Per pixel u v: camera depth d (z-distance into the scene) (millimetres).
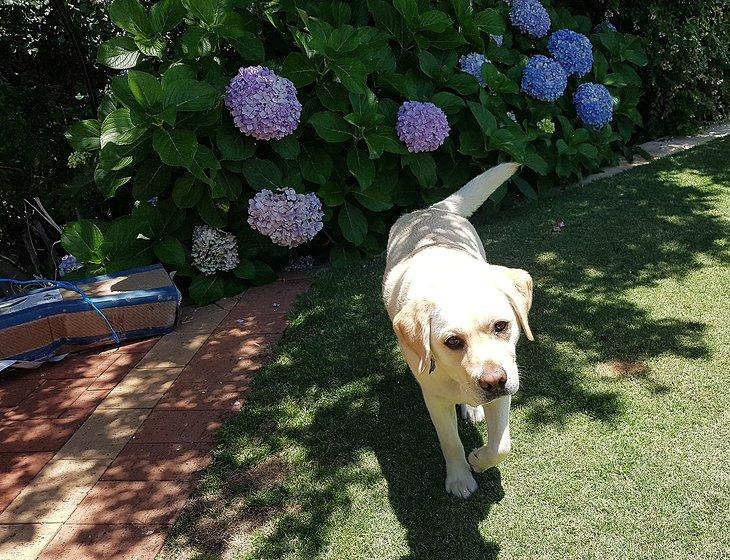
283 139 2037
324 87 2098
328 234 2217
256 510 1176
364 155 2094
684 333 1540
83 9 2412
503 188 2391
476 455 1154
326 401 1456
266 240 2090
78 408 1540
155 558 1094
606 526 1045
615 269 1905
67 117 2586
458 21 2387
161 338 1829
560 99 2773
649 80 3129
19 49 2480
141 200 1979
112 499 1236
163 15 1996
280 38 2205
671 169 2703
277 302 1971
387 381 1504
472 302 979
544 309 1724
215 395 1531
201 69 2023
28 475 1326
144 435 1415
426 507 1138
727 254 1917
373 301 1872
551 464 1187
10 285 2379
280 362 1628
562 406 1335
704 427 1225
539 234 2213
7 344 1694
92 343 1798
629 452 1188
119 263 1999
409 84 2195
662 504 1068
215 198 1994
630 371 1422
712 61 3227
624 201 2402
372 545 1074
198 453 1341
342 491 1196
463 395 1062
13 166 2406
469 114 2398
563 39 2734
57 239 2566
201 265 2021
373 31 2182
